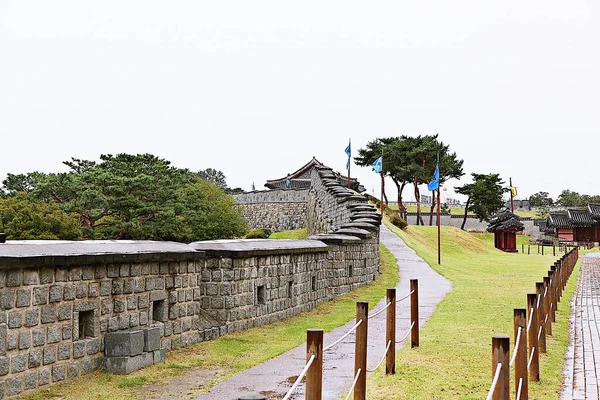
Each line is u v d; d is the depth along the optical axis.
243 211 84.56
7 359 9.28
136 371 11.30
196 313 14.19
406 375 10.86
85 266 10.84
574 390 10.20
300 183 94.38
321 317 18.86
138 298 12.16
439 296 22.83
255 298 16.70
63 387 10.07
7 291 9.29
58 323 10.25
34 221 46.16
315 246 20.95
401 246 44.84
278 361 12.49
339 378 10.84
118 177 52.19
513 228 77.88
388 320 11.05
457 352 12.71
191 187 63.94
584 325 17.41
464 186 100.81
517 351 8.83
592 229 100.56
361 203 37.16
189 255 13.74
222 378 11.02
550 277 17.22
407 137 84.06
